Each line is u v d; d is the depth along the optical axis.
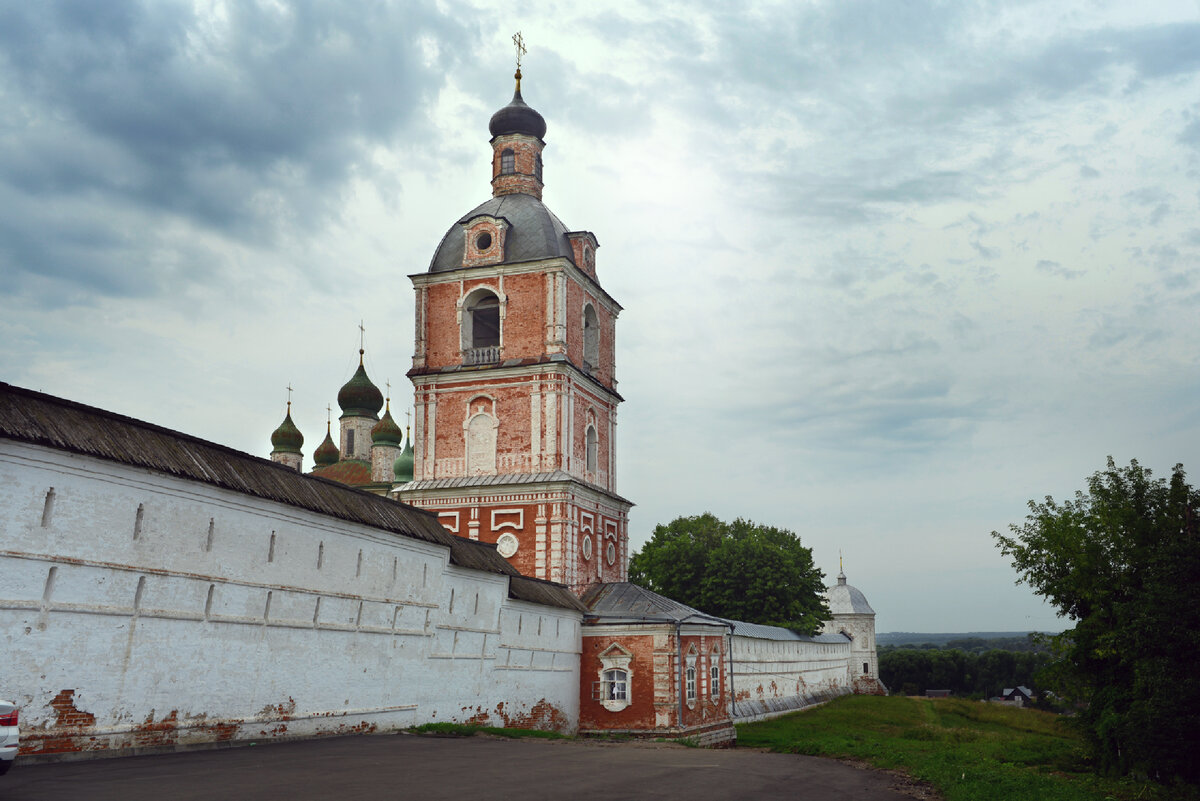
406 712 30.84
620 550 52.53
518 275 48.28
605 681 43.50
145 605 20.95
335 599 27.64
